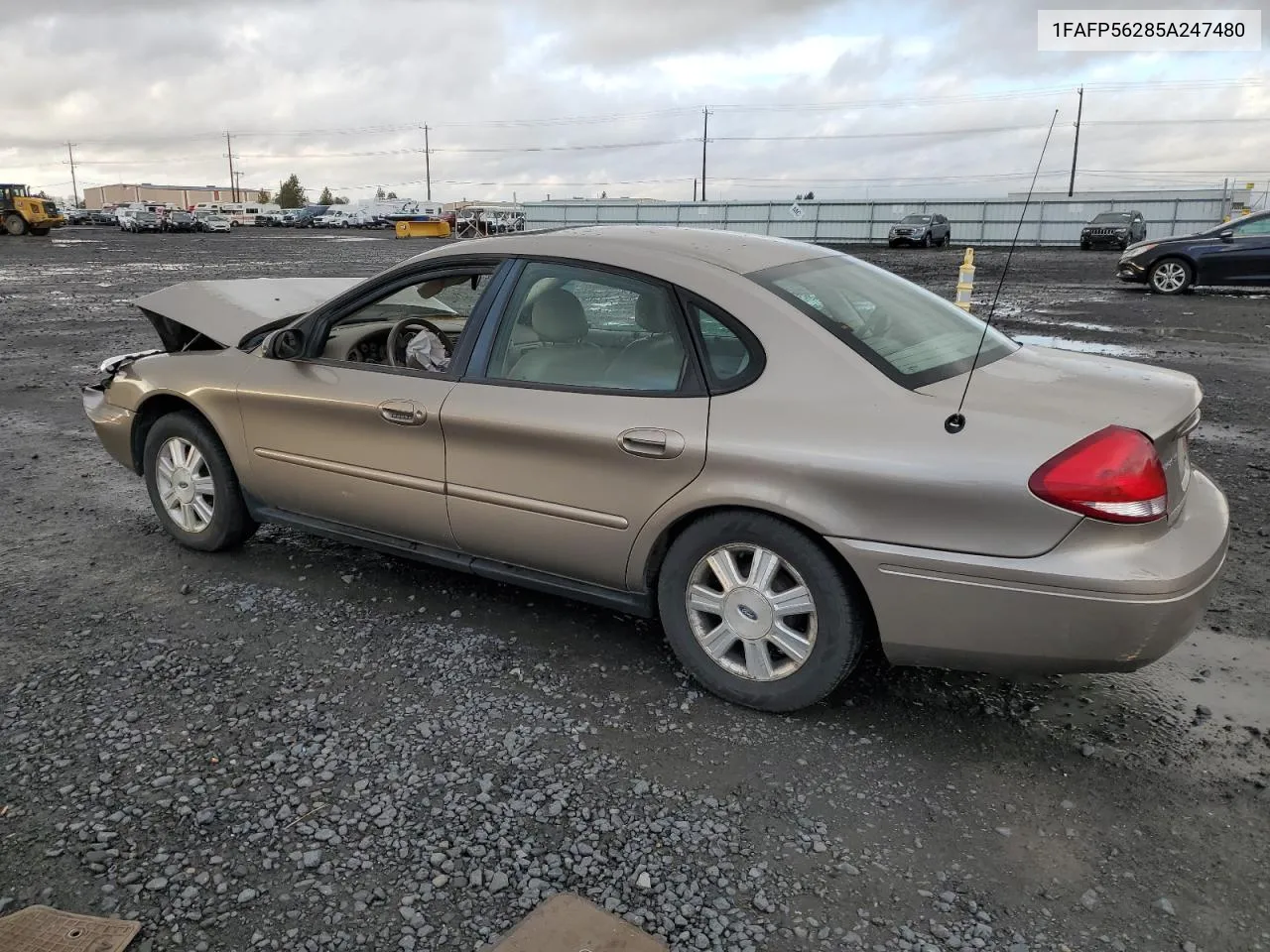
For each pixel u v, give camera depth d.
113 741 3.03
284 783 2.82
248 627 3.86
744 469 3.01
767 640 3.16
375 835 2.60
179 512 4.65
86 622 3.89
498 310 3.60
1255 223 17.17
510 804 2.73
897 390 2.92
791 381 3.02
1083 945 2.23
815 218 50.25
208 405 4.32
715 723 3.17
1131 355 10.62
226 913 2.32
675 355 3.22
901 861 2.52
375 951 2.21
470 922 2.29
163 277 23.48
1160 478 2.69
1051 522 2.66
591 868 2.48
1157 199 44.22
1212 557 2.78
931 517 2.79
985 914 2.33
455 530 3.72
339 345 4.26
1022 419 2.76
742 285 3.21
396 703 3.28
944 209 47.66
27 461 6.47
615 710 3.25
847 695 3.36
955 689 3.39
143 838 2.58
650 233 3.71
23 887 2.40
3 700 3.27
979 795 2.79
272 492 4.25
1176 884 2.43
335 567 4.50
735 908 2.34
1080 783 2.84
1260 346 11.23
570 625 3.90
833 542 2.91
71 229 74.12
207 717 3.18
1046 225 45.72
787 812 2.71
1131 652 2.69
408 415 3.68
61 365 10.55
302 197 150.50
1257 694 3.34
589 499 3.34
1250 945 2.23
